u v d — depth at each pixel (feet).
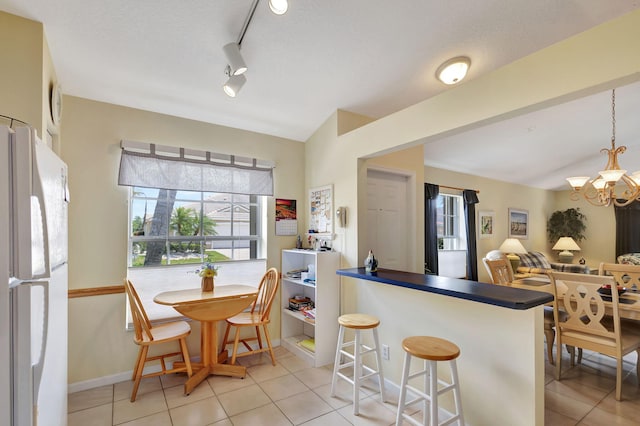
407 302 7.99
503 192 20.62
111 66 7.70
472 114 6.72
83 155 8.55
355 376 7.39
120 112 9.13
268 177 11.52
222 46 7.36
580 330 8.55
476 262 17.84
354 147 9.93
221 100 9.53
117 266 8.91
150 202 9.77
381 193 11.68
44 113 6.39
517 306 5.22
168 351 9.55
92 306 8.59
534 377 5.57
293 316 11.28
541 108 5.96
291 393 8.25
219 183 10.51
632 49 4.71
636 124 12.84
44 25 6.32
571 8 6.61
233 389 8.45
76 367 8.34
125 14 6.34
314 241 11.70
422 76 8.91
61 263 4.66
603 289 9.89
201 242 10.61
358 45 7.58
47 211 3.66
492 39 7.50
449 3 6.43
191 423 6.97
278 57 7.91
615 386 8.61
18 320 3.03
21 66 6.05
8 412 2.98
